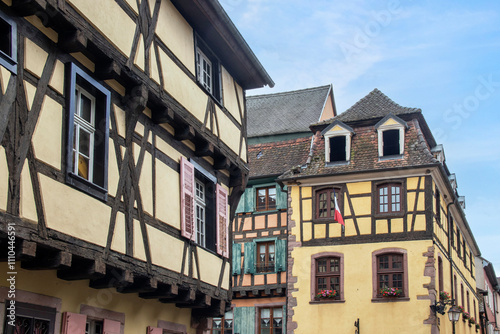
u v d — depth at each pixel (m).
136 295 9.95
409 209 20.59
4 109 6.42
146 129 9.54
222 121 12.20
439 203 21.94
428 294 19.64
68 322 7.95
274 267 23.14
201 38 11.66
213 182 11.99
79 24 7.63
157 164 9.80
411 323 19.58
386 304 20.03
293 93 29.47
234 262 23.77
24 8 6.77
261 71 13.34
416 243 20.27
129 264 8.62
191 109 10.73
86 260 7.72
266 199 24.09
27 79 6.86
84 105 8.19
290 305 21.27
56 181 7.19
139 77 9.01
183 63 10.62
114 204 8.41
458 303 24.14
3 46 6.65
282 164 24.39
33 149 6.84
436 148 22.70
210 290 11.34
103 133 8.22
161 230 9.68
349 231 21.19
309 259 21.44
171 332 11.20
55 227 7.09
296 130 26.27
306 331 20.80
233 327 23.19
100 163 8.16
